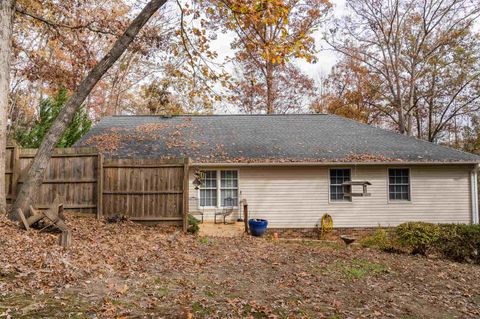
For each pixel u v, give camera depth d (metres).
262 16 10.69
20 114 27.42
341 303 5.55
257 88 30.05
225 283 5.93
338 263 8.37
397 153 15.20
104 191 10.38
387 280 7.27
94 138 16.25
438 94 29.48
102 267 5.77
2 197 8.63
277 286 6.11
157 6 9.40
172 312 4.34
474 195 14.93
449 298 6.43
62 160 10.34
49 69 15.62
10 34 8.88
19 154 9.99
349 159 14.62
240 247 9.38
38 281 4.77
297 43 10.39
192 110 29.67
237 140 16.30
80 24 14.30
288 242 11.96
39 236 7.19
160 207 10.46
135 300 4.60
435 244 10.23
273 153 15.11
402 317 5.25
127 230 9.32
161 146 15.57
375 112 32.09
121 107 34.97
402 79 28.84
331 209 14.91
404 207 14.94
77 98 8.91
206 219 14.77
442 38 26.50
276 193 14.91
